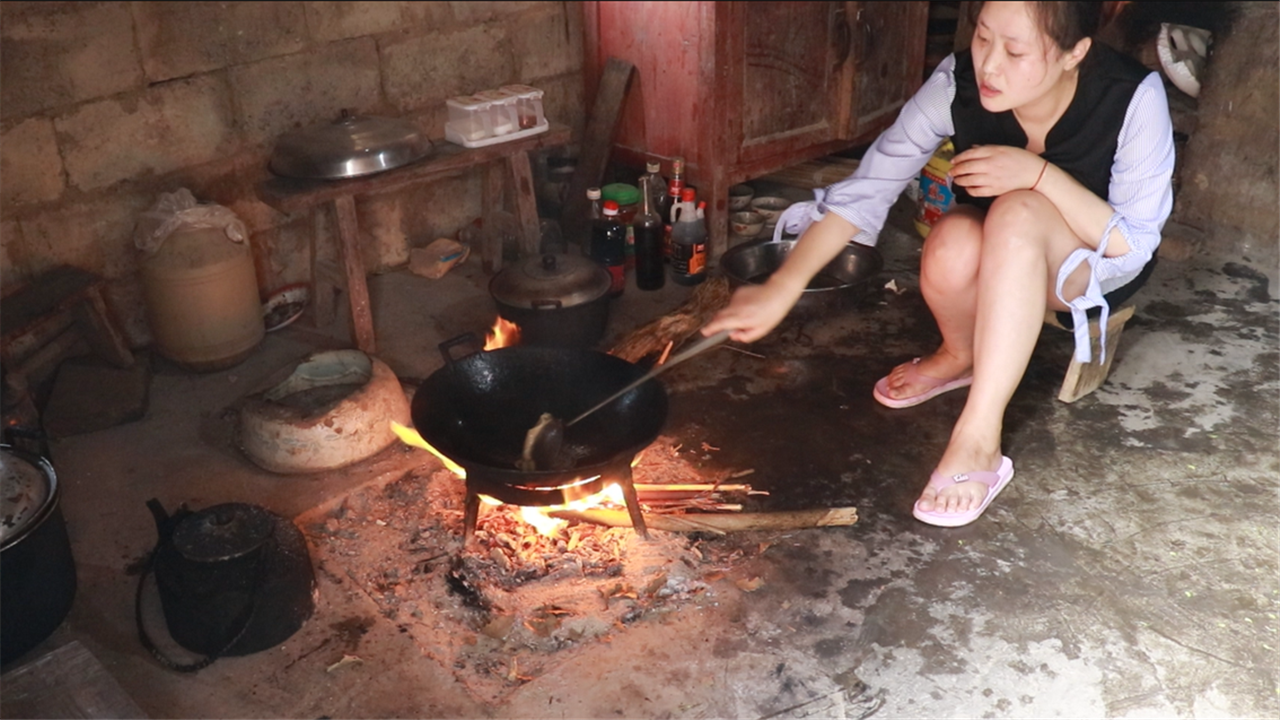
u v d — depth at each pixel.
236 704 2.16
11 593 2.20
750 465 2.91
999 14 2.13
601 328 3.48
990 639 2.30
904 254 4.16
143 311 3.58
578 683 2.20
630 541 2.60
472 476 2.44
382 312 3.82
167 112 3.44
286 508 2.71
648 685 2.19
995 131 2.62
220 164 3.61
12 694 1.99
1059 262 2.59
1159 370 3.31
